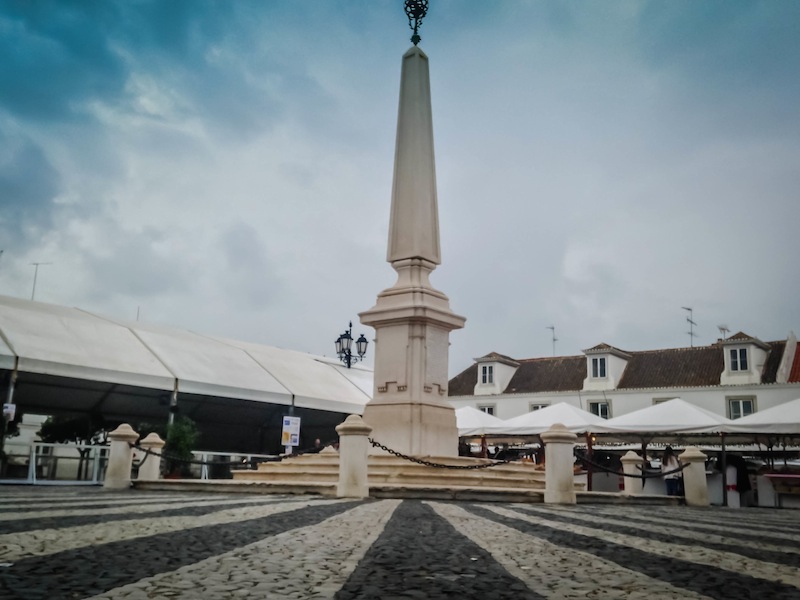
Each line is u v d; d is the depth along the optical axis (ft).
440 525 19.29
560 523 21.39
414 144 45.21
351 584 9.96
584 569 11.89
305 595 9.09
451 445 41.60
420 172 44.83
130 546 13.28
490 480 38.52
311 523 18.79
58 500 28.37
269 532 16.29
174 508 23.68
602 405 116.47
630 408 113.50
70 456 51.31
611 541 16.44
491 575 11.07
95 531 15.78
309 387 70.08
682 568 12.28
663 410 57.06
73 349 53.47
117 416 69.15
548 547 14.88
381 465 37.40
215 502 27.68
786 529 23.30
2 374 56.75
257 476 42.19
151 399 68.18
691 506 42.34
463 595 9.41
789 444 63.72
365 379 83.25
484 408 126.93
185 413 72.84
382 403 40.96
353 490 31.83
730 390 106.22
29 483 48.14
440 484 36.73
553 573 11.37
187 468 53.26
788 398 101.96
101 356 54.54
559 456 34.37
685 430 54.39
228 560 11.84
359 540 15.15
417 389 40.52
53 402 63.87
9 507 23.40
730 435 55.06
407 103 46.09
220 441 79.10
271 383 66.13
